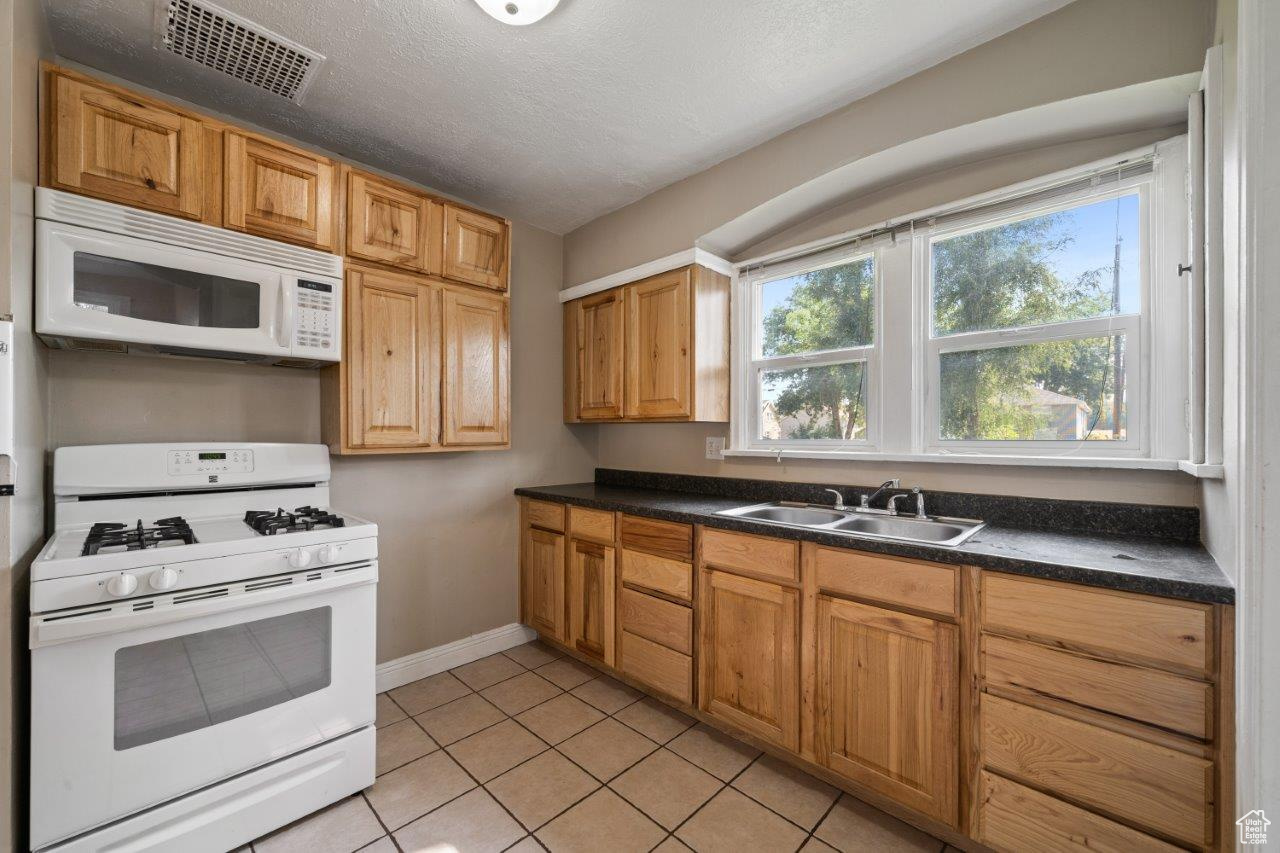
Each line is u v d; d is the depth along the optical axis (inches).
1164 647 45.2
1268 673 35.2
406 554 98.3
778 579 71.5
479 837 60.4
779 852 58.2
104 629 49.7
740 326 106.0
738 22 61.9
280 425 84.7
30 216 53.9
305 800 62.1
